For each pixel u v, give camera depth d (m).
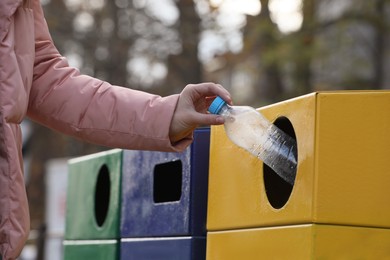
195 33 17.59
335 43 15.62
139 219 3.78
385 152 2.60
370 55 17.19
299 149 2.74
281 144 2.88
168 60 18.20
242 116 2.87
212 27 16.06
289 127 3.07
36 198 20.81
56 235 8.89
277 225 2.81
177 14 17.56
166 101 2.83
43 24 2.93
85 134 2.86
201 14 17.39
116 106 2.85
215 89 2.83
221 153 3.21
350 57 16.28
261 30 14.51
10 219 2.63
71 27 19.06
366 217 2.60
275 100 15.89
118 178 4.00
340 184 2.62
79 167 4.50
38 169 20.61
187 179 3.41
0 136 2.64
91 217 4.25
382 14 15.40
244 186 3.03
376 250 2.59
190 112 2.80
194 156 3.40
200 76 18.08
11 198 2.63
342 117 2.64
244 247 3.00
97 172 4.22
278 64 14.99
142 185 3.77
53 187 10.35
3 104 2.65
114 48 18.58
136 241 3.79
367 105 2.62
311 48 14.72
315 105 2.66
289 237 2.72
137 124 2.82
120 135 2.84
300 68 15.73
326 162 2.63
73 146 20.91
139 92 2.88
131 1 18.56
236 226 3.07
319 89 15.88
